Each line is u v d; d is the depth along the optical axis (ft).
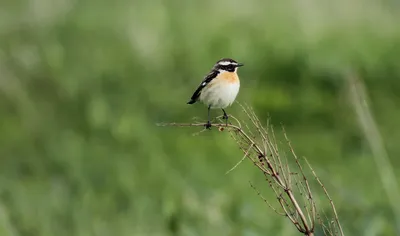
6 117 58.34
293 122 56.70
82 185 46.14
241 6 82.58
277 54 63.77
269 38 68.59
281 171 25.50
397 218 38.14
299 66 62.13
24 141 54.70
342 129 54.70
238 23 76.48
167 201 41.22
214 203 40.65
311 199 25.25
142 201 43.42
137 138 53.42
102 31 74.79
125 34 73.77
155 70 66.80
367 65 62.49
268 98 58.75
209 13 81.05
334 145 52.85
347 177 48.08
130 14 79.92
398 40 67.41
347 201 39.17
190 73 66.39
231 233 38.19
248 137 25.52
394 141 54.13
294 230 37.27
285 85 61.05
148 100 61.67
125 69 66.18
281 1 81.61
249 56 64.49
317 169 43.27
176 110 59.93
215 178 47.93
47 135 55.21
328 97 58.65
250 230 36.63
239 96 58.59
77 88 61.26
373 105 59.16
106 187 46.73
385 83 61.31
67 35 73.77
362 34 69.51
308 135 54.70
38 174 49.96
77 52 69.26
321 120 56.13
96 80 63.72
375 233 36.70
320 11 75.87
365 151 51.19
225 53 67.31
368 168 48.85
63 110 59.06
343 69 60.39
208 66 66.90
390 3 77.51
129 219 42.52
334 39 67.31
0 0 78.69
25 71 63.00
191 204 40.32
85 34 74.08
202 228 38.83
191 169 49.37
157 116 59.36
